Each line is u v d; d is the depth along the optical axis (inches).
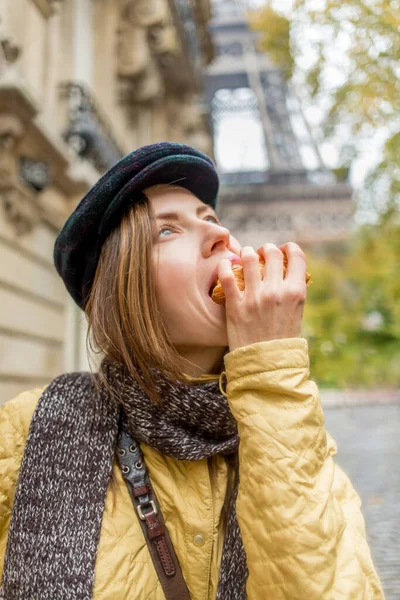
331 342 589.9
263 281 36.6
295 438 32.9
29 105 166.1
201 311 40.3
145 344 39.0
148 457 39.6
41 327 220.4
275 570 30.8
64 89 250.8
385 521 168.9
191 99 518.6
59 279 244.2
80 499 37.2
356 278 601.0
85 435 39.9
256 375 34.4
